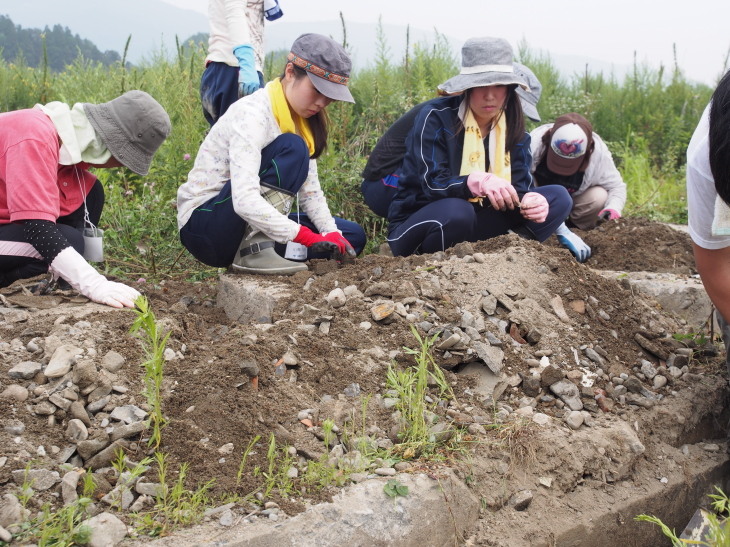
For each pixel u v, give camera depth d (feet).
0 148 9.77
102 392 7.89
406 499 7.07
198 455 7.32
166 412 7.84
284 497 6.94
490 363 9.21
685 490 8.86
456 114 12.56
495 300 10.16
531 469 8.11
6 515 6.39
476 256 11.02
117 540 6.28
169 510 6.68
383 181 13.88
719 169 7.25
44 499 6.72
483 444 8.16
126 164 10.44
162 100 18.61
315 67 10.71
